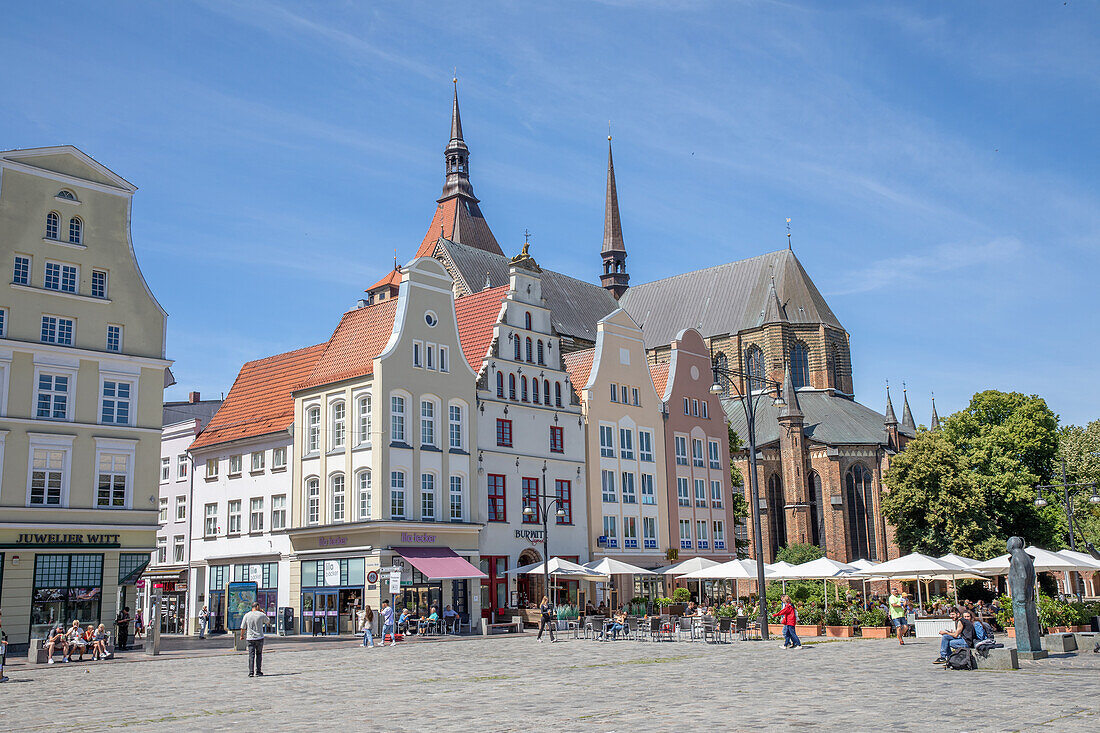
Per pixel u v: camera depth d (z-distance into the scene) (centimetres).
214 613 6188
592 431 6656
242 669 3275
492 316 6325
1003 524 8600
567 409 6531
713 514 7594
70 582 4531
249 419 6309
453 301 5866
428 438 5566
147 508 4800
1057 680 2436
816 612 4841
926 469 8462
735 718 1880
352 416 5459
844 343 11956
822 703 2084
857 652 3584
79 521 4572
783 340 11425
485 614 5722
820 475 10300
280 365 6550
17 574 4362
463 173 13225
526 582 6019
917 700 2100
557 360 6581
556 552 6225
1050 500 8662
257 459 6081
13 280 4559
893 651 3588
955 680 2497
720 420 7881
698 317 12412
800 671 2859
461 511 5672
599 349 6881
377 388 5331
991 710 1916
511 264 6456
